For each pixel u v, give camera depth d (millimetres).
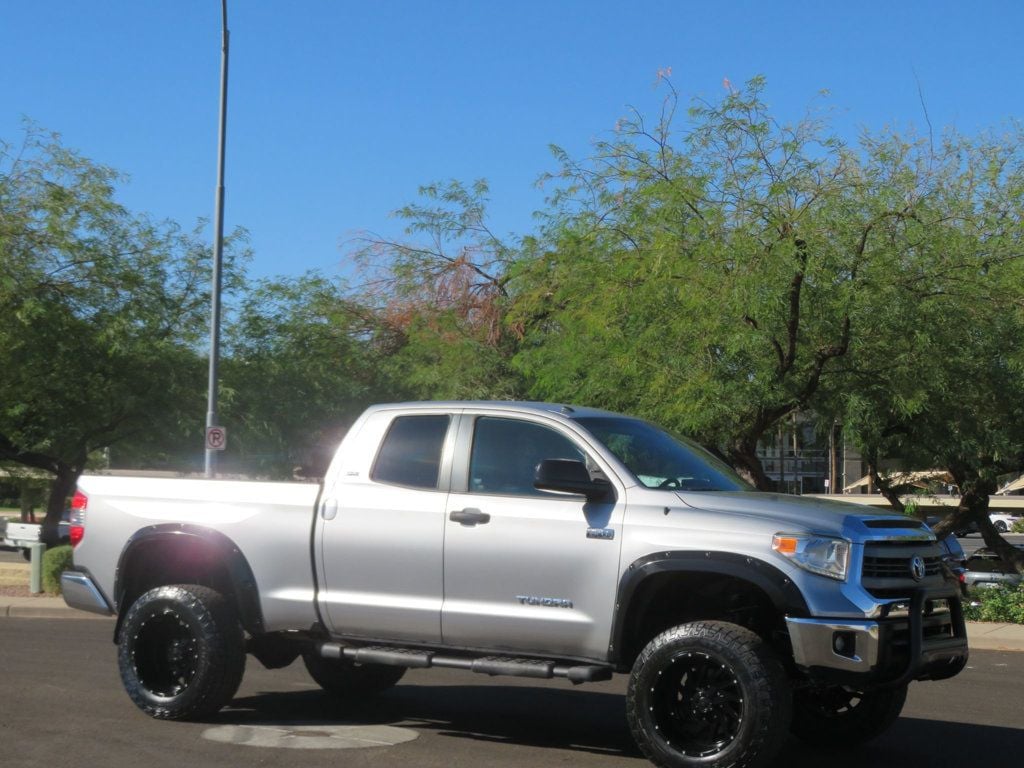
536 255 23484
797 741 8008
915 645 6430
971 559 25750
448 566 7250
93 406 22844
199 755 6996
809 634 6270
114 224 22984
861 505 7484
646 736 6492
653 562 6645
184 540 8078
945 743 7934
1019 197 17984
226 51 20750
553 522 6988
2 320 20688
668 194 17750
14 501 61594
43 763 6781
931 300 16547
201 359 25016
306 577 7711
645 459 7375
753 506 6719
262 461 27359
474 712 8688
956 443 18141
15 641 12656
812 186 16906
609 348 18328
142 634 8016
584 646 6875
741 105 17656
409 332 28203
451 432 7598
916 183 17531
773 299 16234
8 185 21688
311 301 29422
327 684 9070
